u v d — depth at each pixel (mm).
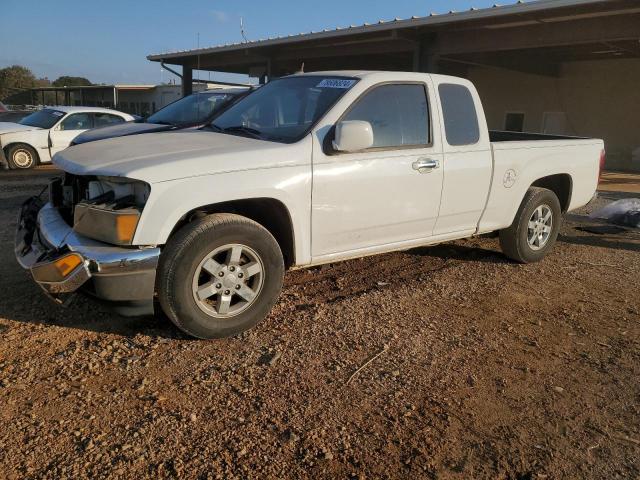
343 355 3814
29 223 4410
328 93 4547
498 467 2807
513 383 3590
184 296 3676
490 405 3330
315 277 5375
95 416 3021
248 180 3846
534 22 13352
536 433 3092
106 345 3789
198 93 9680
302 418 3098
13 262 5336
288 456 2793
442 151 4910
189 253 3641
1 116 17250
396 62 22281
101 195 3734
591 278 5781
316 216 4230
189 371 3514
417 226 4926
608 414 3303
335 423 3072
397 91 4680
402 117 4688
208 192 3691
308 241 4266
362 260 5988
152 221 3521
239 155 3869
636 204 8719
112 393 3238
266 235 3967
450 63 21062
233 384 3393
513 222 5883
